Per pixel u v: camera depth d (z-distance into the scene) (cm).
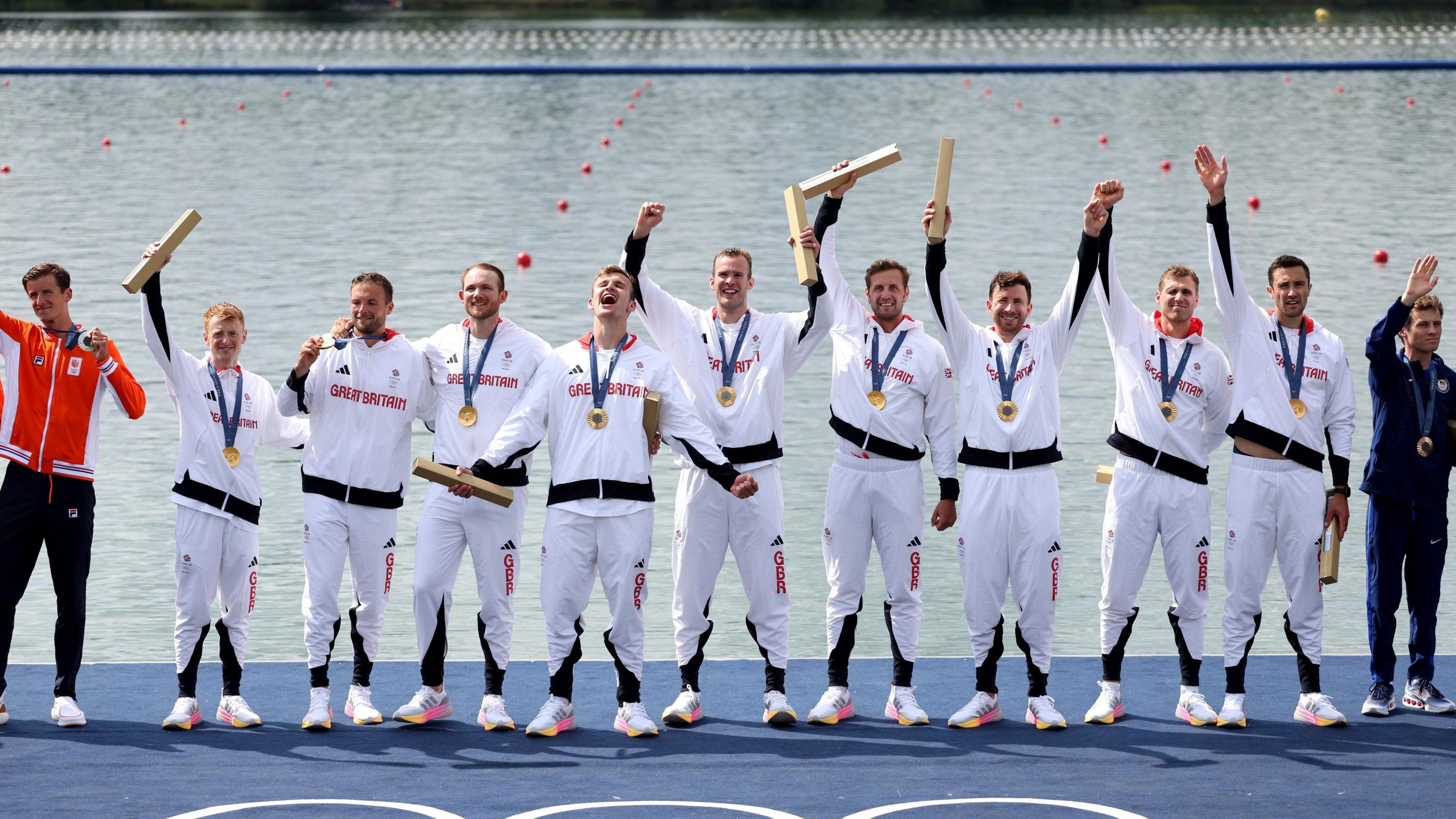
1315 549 1611
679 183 6031
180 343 3544
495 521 1614
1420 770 1433
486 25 13725
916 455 1652
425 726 1609
